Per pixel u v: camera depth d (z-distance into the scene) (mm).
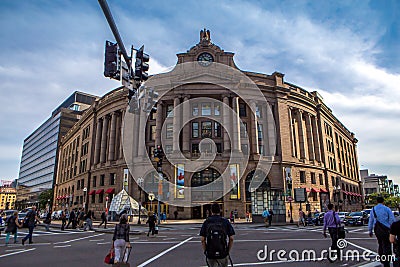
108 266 8258
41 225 29969
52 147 98688
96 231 21734
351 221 25766
